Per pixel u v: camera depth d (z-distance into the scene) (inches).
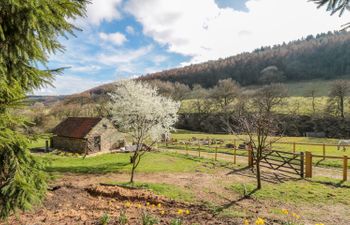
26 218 238.7
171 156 976.3
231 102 2513.5
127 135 1435.8
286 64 4180.6
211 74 4500.5
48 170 714.8
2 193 145.8
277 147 1127.0
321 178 586.6
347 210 392.2
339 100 2026.3
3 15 140.6
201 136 1843.0
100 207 323.3
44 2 139.5
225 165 775.1
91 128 1254.3
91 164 837.8
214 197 451.8
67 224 222.5
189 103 2851.9
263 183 552.4
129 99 896.3
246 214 342.6
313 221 341.7
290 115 1939.0
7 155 153.7
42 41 155.6
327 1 161.8
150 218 234.4
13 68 157.9
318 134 1766.7
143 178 617.6
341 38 3988.7
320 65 3939.5
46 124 1626.5
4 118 145.9
